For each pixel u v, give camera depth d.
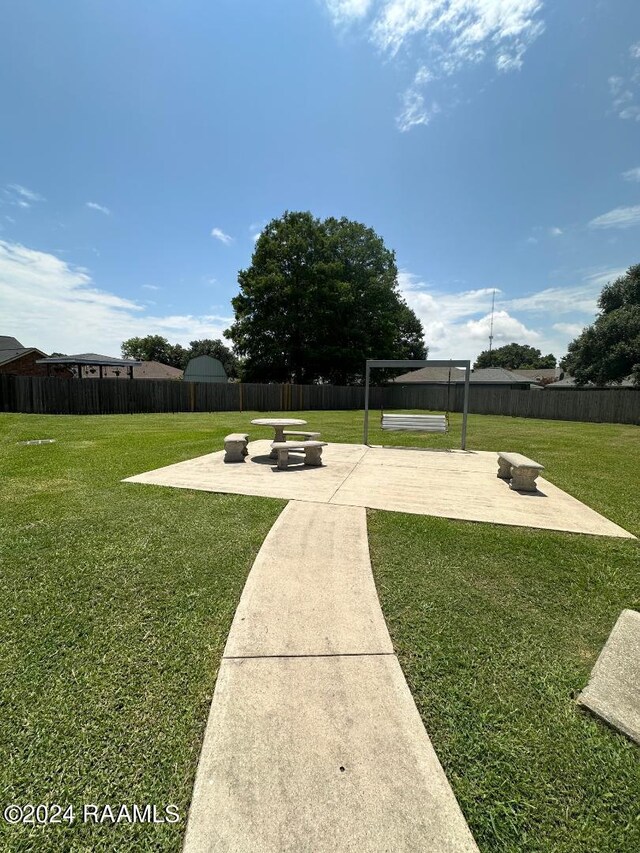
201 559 3.05
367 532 3.62
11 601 2.47
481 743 1.54
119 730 1.57
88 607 2.42
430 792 1.33
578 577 2.86
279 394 23.28
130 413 18.27
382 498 4.67
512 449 8.89
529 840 1.20
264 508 4.24
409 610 2.43
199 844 1.16
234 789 1.32
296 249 27.42
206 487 5.05
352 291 28.19
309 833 1.19
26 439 9.29
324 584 2.70
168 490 4.89
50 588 2.63
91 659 1.97
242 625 2.25
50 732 1.56
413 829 1.21
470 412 22.45
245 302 28.59
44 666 1.92
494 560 3.11
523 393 20.22
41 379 17.16
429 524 3.83
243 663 1.94
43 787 1.35
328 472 6.05
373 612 2.39
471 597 2.59
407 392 26.81
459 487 5.25
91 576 2.79
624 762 1.47
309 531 3.62
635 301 25.72
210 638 2.14
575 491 5.21
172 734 1.56
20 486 5.03
